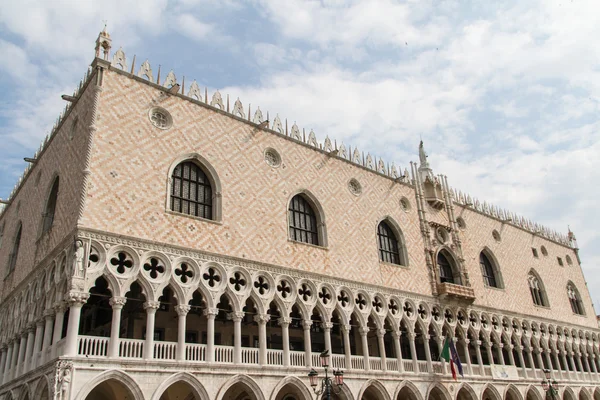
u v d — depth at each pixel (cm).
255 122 4534
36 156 4791
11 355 4044
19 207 5088
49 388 2914
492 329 5928
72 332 2972
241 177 4216
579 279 8200
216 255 3769
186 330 4041
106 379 2984
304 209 4694
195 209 3906
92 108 3562
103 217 3325
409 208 5678
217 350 3556
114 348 3084
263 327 3841
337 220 4828
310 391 3888
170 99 4025
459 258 5944
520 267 6962
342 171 5134
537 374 6212
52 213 4156
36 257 3959
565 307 7488
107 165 3472
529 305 6738
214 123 4228
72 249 3184
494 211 7069
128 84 3812
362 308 4634
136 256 3378
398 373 4603
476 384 5297
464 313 5647
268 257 4103
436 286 5453
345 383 4150
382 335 4669
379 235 5278
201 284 3612
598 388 7081
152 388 3117
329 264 4541
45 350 3256
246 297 3825
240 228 4019
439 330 5241
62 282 3219
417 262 5412
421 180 6138
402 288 5081
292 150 4747
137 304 3891
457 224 6262
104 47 3784
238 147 4309
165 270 3484
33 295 3784
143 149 3703
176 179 3888
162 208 3641
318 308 4306
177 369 3262
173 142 3894
